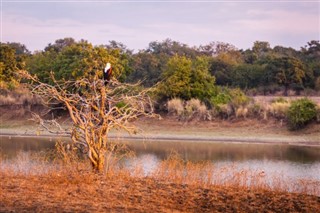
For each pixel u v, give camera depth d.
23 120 87.19
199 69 86.50
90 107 25.11
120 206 19.12
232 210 19.69
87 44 92.81
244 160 51.06
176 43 196.12
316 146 62.16
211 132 73.25
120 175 24.86
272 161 50.19
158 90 81.00
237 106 77.56
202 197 21.31
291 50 167.50
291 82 118.31
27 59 122.31
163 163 33.00
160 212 18.64
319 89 115.00
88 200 19.83
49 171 25.72
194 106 79.81
